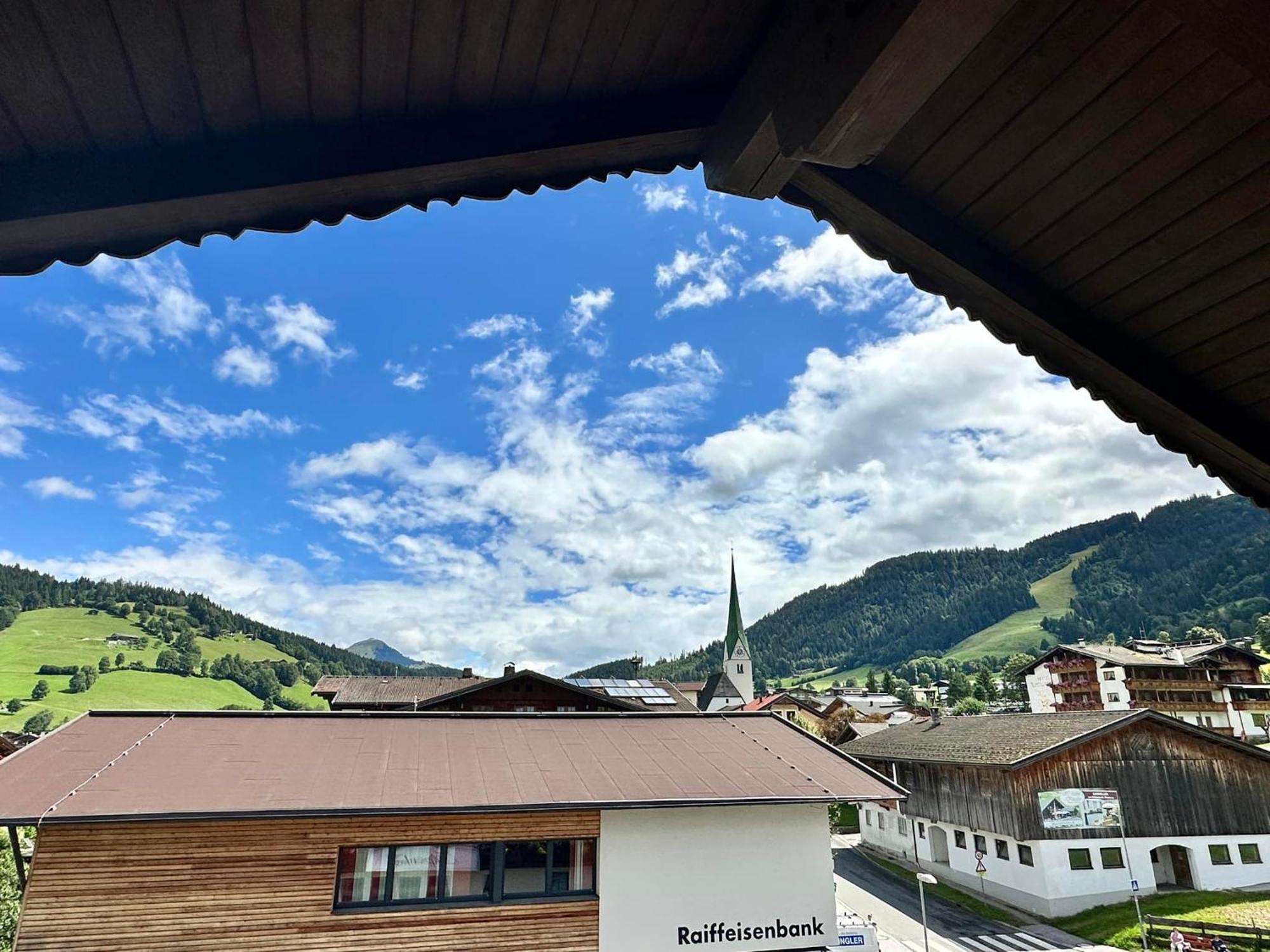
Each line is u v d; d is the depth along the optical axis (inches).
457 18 66.5
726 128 80.7
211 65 64.0
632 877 493.7
